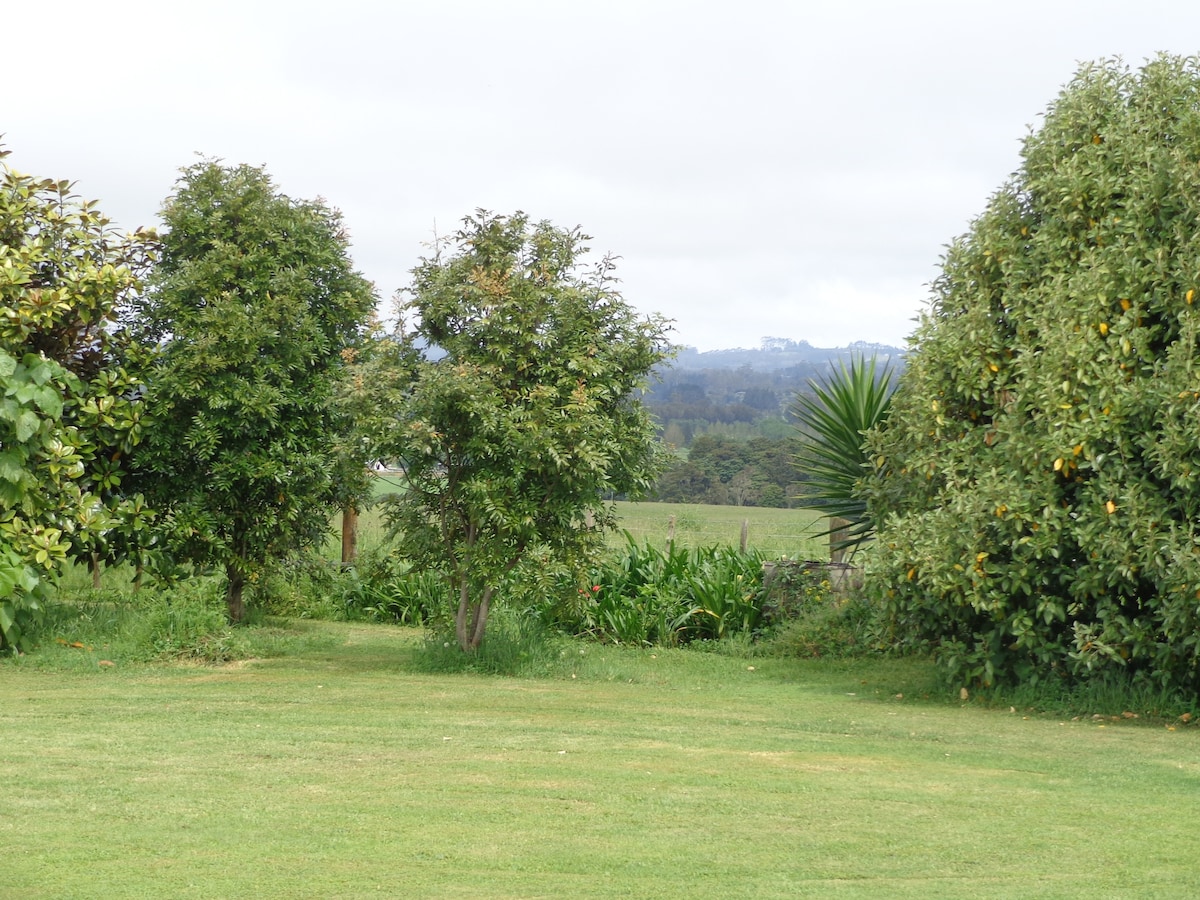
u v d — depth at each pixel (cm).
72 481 1208
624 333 1162
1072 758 777
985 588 995
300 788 637
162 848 518
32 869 484
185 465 1309
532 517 1103
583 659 1217
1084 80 1093
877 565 1048
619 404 1180
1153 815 613
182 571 1311
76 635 1190
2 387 1102
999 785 685
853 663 1263
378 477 1209
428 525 1184
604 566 1287
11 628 1109
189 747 740
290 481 1308
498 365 1123
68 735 773
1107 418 949
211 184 1309
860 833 567
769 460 4428
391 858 509
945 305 1143
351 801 610
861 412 1453
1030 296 1044
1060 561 995
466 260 1152
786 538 2309
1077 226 1047
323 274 1353
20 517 1152
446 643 1188
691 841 546
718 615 1428
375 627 1493
